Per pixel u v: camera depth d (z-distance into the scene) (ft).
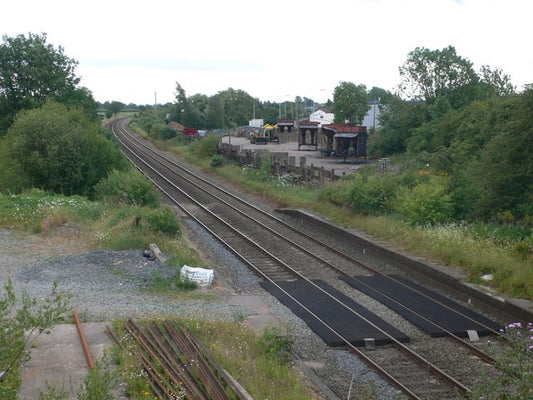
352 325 44.34
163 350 35.60
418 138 154.10
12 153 105.19
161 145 232.73
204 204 105.19
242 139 264.11
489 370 36.45
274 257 65.77
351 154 169.58
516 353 27.25
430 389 34.01
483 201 72.64
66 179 106.22
